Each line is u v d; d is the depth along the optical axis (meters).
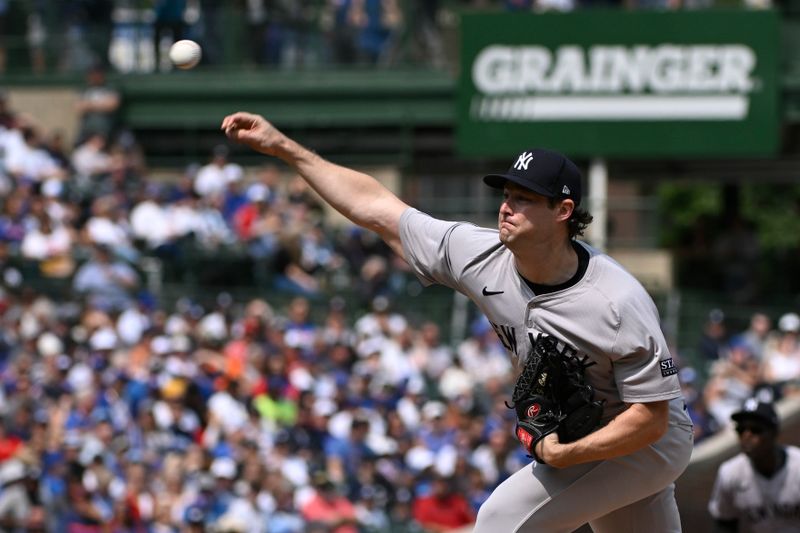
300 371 48.16
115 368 46.34
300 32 73.25
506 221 14.15
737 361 53.16
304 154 16.25
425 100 71.81
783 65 68.62
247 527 39.59
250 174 71.19
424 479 44.50
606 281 14.24
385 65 72.56
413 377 51.78
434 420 46.56
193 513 39.34
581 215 14.37
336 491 42.66
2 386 44.38
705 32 68.19
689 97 68.44
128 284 53.94
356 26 72.81
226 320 52.34
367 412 47.56
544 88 69.19
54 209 56.03
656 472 14.91
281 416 46.12
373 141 72.62
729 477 23.25
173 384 44.06
